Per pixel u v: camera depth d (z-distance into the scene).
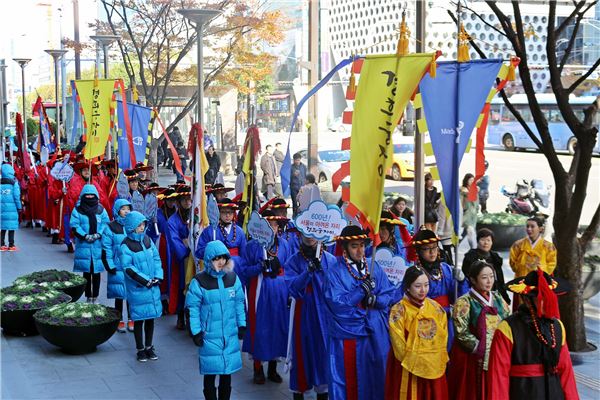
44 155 17.97
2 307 9.66
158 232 10.60
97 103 14.08
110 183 15.87
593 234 9.46
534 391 5.13
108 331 9.12
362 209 6.50
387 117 6.40
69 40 23.09
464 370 6.13
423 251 6.87
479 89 6.86
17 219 15.84
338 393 6.46
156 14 19.58
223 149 30.45
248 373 8.53
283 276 8.09
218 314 6.91
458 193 6.92
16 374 8.24
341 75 31.06
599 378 8.39
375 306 6.51
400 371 6.00
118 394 7.74
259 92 29.70
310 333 7.25
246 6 19.50
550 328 5.17
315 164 19.95
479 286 6.05
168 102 22.69
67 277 10.90
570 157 35.69
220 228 8.97
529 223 9.34
